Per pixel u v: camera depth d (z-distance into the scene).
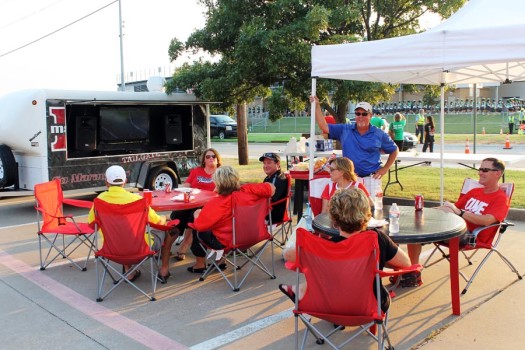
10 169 9.73
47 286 5.64
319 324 4.47
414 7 11.30
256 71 11.10
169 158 11.16
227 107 12.57
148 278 5.84
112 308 4.96
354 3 10.73
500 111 37.03
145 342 4.21
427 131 18.67
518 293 5.08
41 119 9.34
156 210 5.78
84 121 10.04
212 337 4.29
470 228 5.42
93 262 6.53
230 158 19.97
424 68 5.19
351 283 3.38
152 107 11.70
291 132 37.84
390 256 3.63
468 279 5.49
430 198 9.70
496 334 4.19
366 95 10.58
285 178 6.47
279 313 4.78
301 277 5.78
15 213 9.95
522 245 6.80
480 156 9.94
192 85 11.87
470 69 7.45
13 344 4.21
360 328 4.34
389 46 5.40
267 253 6.78
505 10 5.50
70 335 4.37
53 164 9.45
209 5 12.50
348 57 5.78
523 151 19.77
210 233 5.38
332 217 3.62
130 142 11.36
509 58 4.61
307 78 10.77
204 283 5.64
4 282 5.80
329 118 10.76
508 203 5.36
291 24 10.42
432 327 4.35
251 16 11.29
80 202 6.35
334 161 5.11
